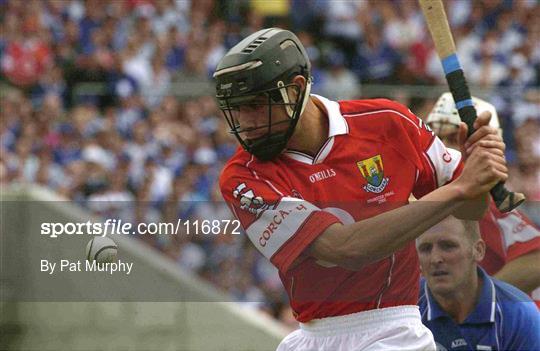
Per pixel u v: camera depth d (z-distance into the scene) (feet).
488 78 135.54
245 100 32.76
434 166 35.19
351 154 33.83
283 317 64.95
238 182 33.42
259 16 139.23
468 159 30.32
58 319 49.78
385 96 102.58
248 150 33.47
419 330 35.22
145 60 119.65
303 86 33.24
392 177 34.22
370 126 34.35
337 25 139.33
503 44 141.18
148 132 101.91
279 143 33.24
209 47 127.95
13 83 111.96
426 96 102.89
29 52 113.70
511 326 39.34
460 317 39.58
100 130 99.60
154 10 128.06
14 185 79.82
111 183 94.07
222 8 136.05
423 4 32.32
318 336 35.42
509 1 147.02
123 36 121.80
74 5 123.44
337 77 131.75
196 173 98.89
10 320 50.52
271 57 32.65
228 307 54.39
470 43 140.46
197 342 51.72
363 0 142.72
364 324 34.83
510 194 30.32
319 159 33.76
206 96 107.55
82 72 112.78
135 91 107.14
